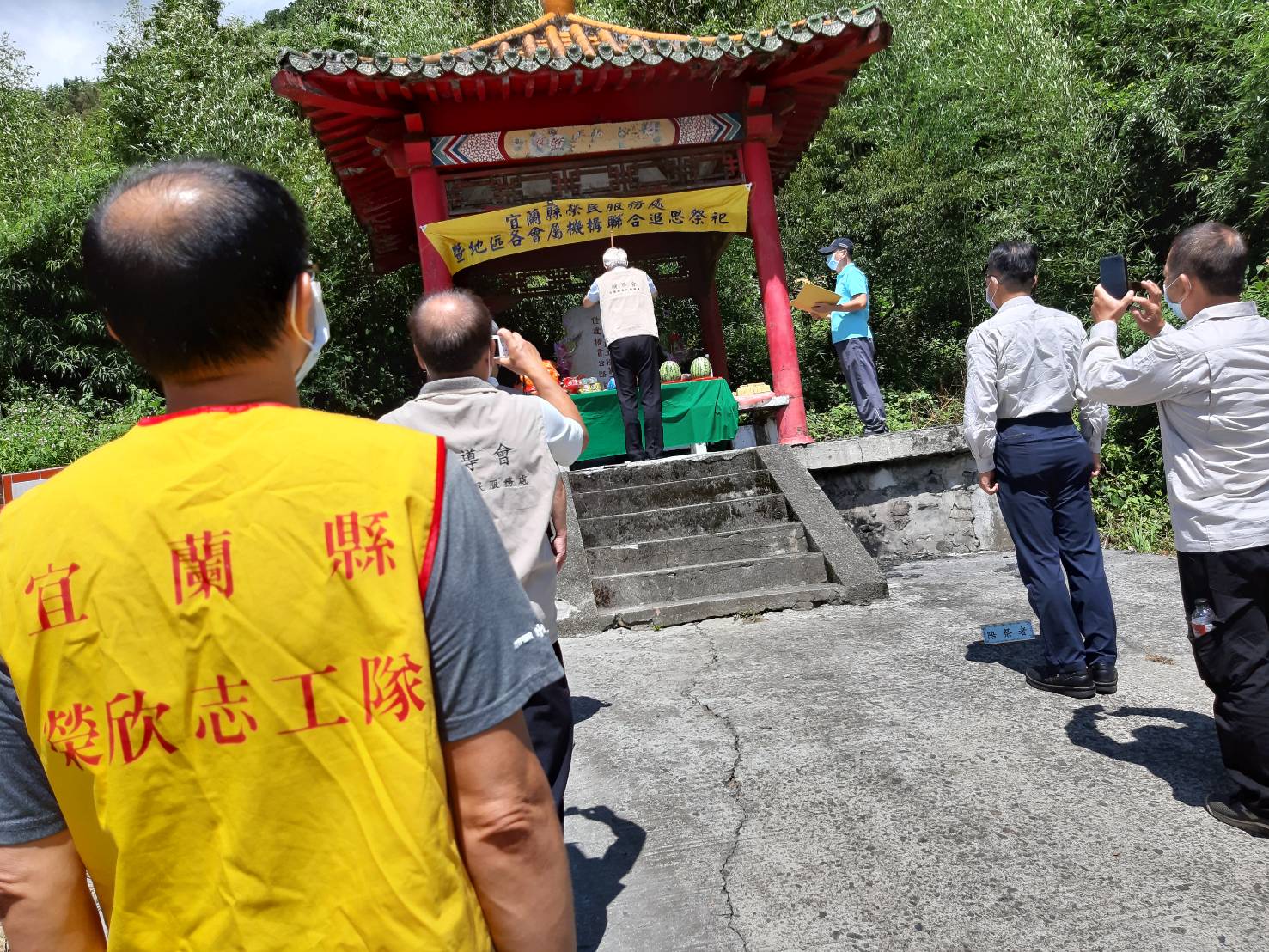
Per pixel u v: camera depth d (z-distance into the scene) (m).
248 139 13.50
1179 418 2.85
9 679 1.00
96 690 0.96
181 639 0.96
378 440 1.05
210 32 14.58
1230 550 2.72
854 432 10.56
